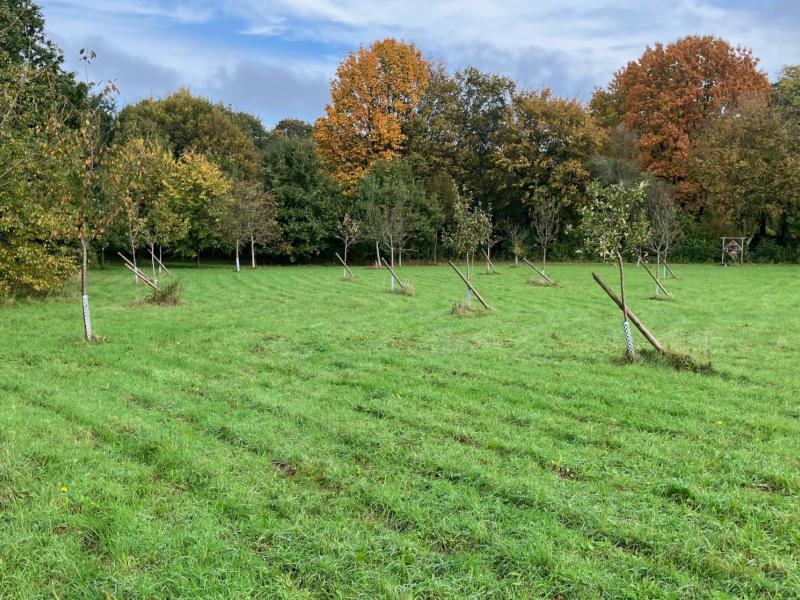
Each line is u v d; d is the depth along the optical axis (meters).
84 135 11.21
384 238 35.34
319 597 3.53
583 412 6.99
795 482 4.93
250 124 63.53
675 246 36.94
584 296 19.55
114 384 8.18
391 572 3.75
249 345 11.24
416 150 45.38
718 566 3.77
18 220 15.97
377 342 11.56
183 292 21.02
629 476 5.12
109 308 16.23
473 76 46.47
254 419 6.70
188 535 4.11
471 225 18.75
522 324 13.76
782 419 6.62
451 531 4.22
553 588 3.57
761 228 40.06
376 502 4.68
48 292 18.53
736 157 35.50
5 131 12.59
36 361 9.54
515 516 4.41
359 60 44.50
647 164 42.78
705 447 5.79
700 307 16.59
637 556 3.90
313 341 11.65
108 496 4.70
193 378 8.64
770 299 18.41
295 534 4.18
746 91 40.06
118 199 11.64
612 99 49.59
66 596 3.52
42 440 5.81
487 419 6.73
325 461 5.49
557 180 40.69
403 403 7.39
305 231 39.84
